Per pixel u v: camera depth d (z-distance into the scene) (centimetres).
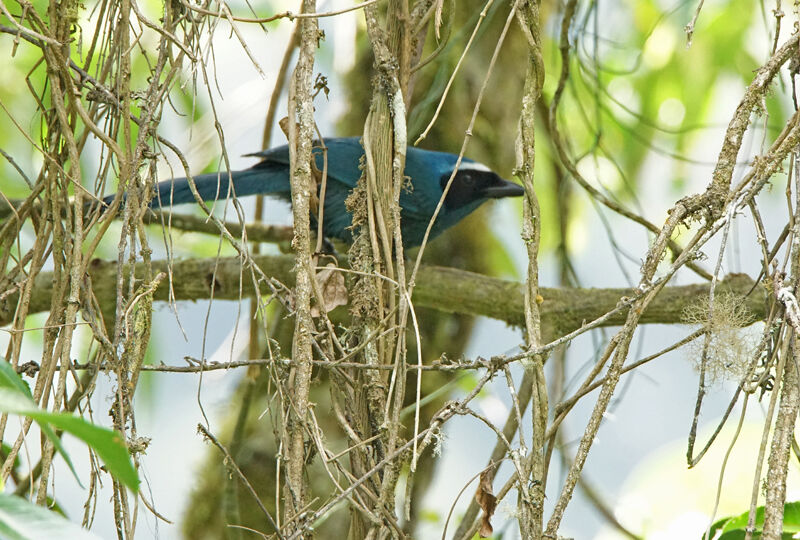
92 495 528
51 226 593
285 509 542
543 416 526
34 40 566
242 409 944
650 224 921
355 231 655
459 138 1328
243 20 569
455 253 1440
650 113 1345
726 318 488
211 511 1122
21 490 650
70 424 329
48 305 1013
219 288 1077
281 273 1070
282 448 544
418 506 1223
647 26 1337
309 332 556
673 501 1141
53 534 328
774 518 422
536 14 599
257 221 1301
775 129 1117
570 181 1289
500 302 1083
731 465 1148
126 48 584
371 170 630
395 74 641
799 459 462
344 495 497
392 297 612
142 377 1126
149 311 556
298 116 615
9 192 1158
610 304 993
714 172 517
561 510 475
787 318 470
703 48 1297
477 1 1260
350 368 595
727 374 480
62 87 595
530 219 575
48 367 543
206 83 596
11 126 1152
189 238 1288
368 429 582
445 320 1231
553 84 1329
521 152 588
